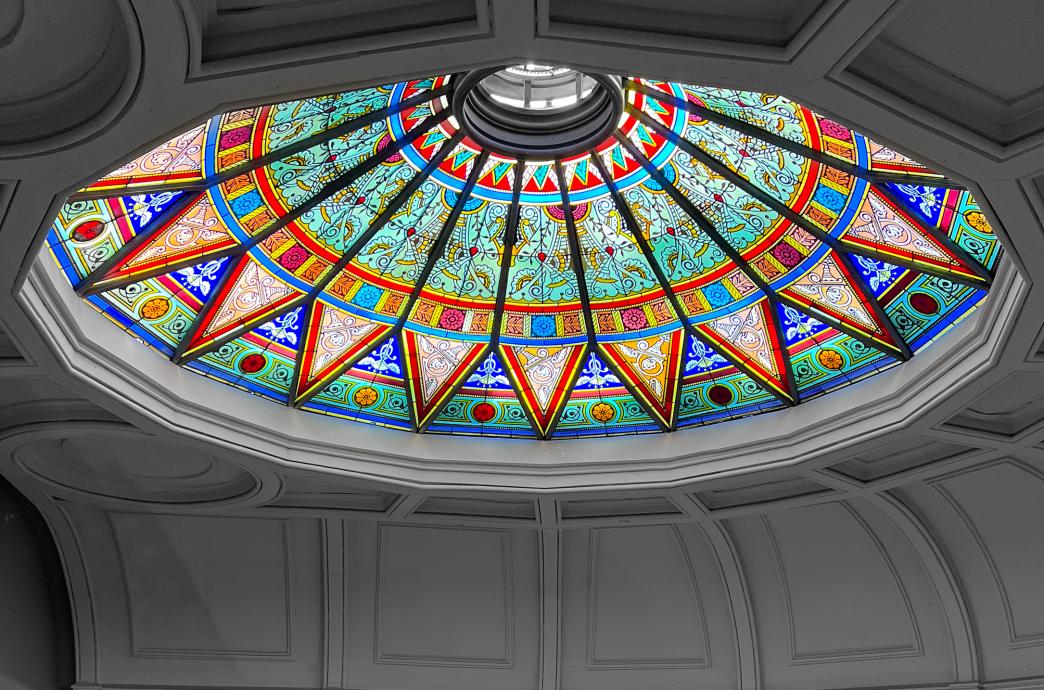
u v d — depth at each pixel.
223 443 11.04
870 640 13.97
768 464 11.80
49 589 13.54
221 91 5.82
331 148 9.96
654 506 13.30
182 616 14.12
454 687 14.77
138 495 12.66
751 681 14.35
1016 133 6.29
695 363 12.17
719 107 9.73
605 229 11.38
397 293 11.66
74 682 13.58
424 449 12.51
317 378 11.85
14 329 8.59
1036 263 7.77
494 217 11.32
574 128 10.50
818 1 5.38
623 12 5.55
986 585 13.13
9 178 6.57
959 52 5.81
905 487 12.75
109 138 6.20
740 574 14.27
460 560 14.48
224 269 10.62
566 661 14.84
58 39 5.67
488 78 10.40
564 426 12.83
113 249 9.57
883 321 10.88
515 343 12.25
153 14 5.20
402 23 5.52
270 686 14.32
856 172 9.63
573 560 14.59
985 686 13.11
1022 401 10.41
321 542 14.04
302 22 5.54
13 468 11.63
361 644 14.55
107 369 9.88
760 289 11.44
